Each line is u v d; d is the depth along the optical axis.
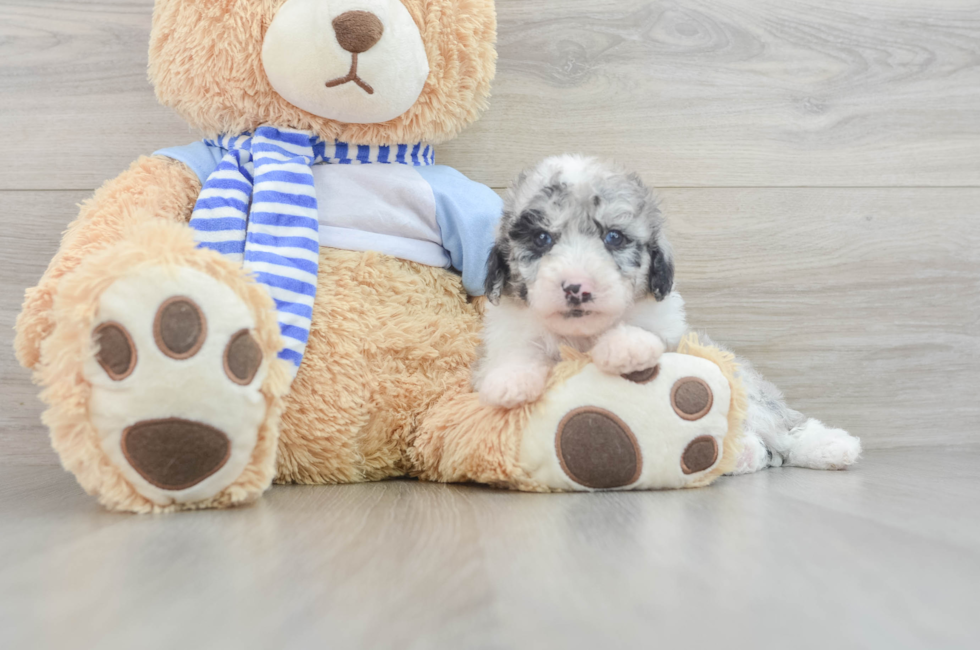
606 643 0.61
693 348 1.52
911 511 1.21
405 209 1.83
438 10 1.76
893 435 2.31
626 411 1.41
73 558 0.90
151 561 0.88
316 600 0.72
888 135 2.31
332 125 1.79
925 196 2.32
